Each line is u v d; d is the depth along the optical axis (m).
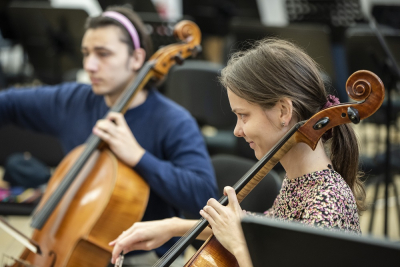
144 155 3.77
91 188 3.76
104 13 4.13
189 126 4.01
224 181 4.30
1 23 9.34
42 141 6.76
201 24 10.72
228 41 8.96
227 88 2.49
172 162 3.95
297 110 2.38
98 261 3.61
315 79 2.46
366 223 7.09
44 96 4.48
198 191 3.78
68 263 3.55
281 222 1.71
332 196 2.31
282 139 2.34
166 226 2.89
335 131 2.56
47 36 8.65
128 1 9.08
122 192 3.64
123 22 4.04
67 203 3.77
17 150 6.76
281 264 1.74
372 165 5.99
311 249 1.67
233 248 2.21
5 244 5.22
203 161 3.94
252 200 3.89
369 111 2.21
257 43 2.75
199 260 2.41
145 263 3.79
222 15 10.77
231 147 6.98
